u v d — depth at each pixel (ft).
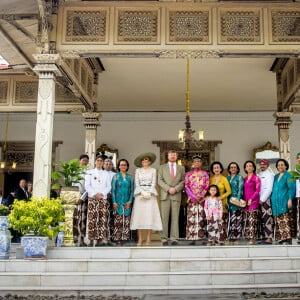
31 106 37.78
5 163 50.14
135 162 24.73
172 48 26.48
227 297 17.12
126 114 50.62
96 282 19.13
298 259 20.10
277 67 37.52
